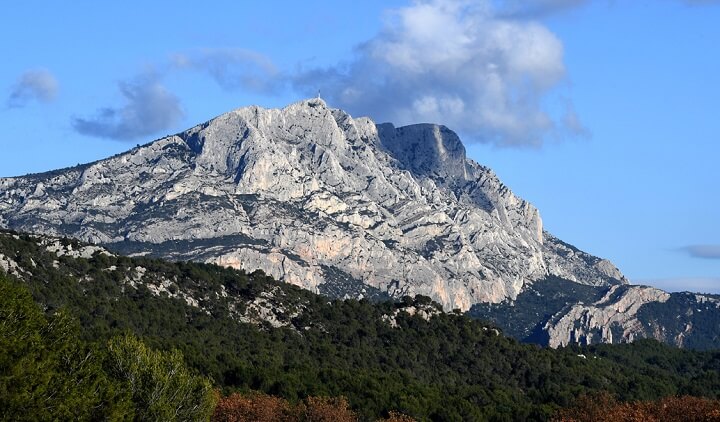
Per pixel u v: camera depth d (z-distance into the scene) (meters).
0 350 102.56
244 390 199.62
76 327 120.81
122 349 133.88
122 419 113.19
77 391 109.19
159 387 132.12
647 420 178.88
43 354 109.25
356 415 196.50
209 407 138.38
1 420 99.75
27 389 102.62
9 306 109.44
